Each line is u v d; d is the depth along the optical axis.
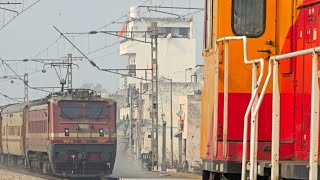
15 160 127.50
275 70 24.69
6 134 129.25
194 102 184.00
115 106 92.25
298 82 27.19
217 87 29.97
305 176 22.98
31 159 107.56
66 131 90.25
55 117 90.31
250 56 29.42
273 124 24.58
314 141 22.03
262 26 29.53
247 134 26.92
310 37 26.92
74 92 92.44
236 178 29.88
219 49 29.94
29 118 106.50
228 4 29.91
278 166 24.56
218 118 30.02
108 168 91.75
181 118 191.62
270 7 29.45
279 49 29.20
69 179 93.50
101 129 91.19
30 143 105.12
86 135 90.62
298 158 26.92
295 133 27.27
